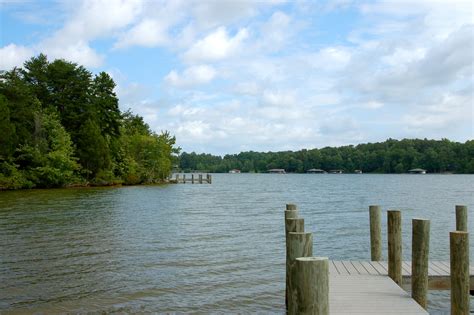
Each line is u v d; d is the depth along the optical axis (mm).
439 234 21688
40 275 12539
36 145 52625
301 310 4559
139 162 73500
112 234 20062
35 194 44438
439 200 44500
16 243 17469
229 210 32719
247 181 107688
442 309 10188
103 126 67062
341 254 16922
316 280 4516
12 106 52094
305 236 6930
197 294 10930
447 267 10594
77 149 59938
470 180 108312
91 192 49312
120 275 12664
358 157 174375
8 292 10883
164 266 13875
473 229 23516
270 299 10609
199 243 18125
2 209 29984
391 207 36625
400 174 163250
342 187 74062
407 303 8156
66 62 63969
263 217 28188
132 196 45062
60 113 60906
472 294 9898
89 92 65625
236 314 9523
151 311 9664
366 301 8273
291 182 99500
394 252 9906
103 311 9633
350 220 27203
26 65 62656
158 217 27328
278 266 14078
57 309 9719
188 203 38688
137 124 83812
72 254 15500
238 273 13109
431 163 150750
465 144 150875
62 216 26469
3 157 49531
